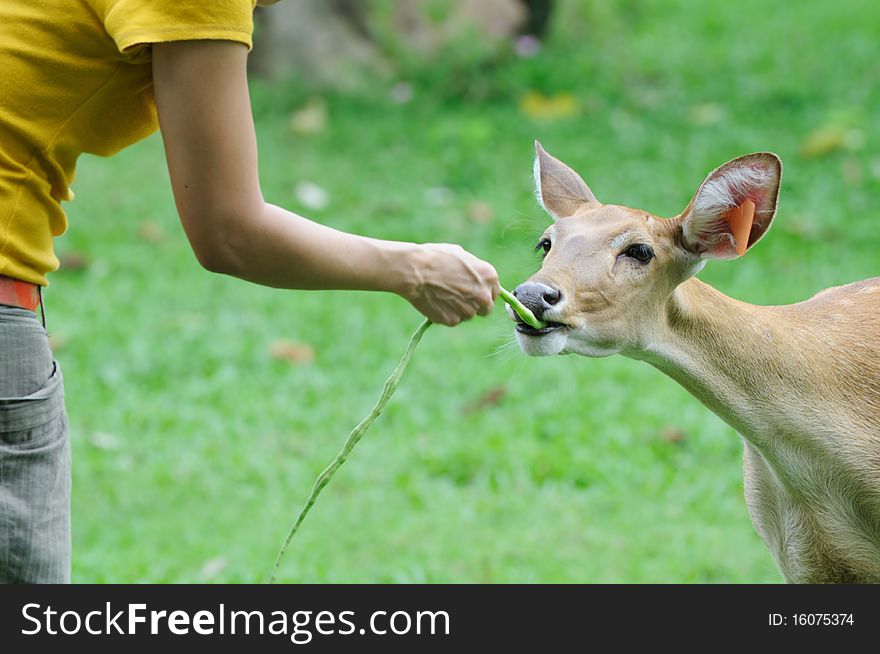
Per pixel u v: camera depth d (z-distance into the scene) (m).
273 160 29.17
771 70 34.22
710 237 9.73
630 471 16.44
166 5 6.73
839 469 10.13
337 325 21.53
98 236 25.30
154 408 18.47
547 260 9.70
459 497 16.02
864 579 10.42
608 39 37.16
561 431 17.56
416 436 17.58
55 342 20.28
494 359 20.06
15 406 7.22
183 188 7.02
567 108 31.72
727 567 14.09
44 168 7.20
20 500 7.31
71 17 6.93
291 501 16.05
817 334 10.34
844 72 33.78
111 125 7.32
